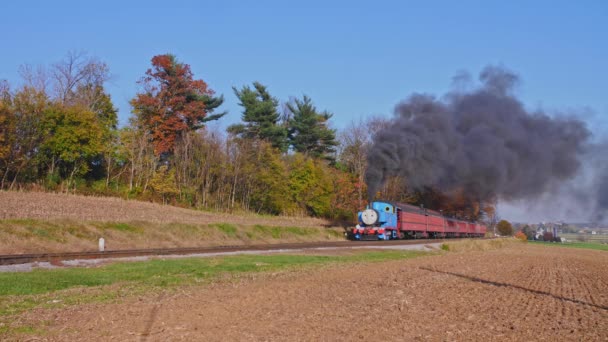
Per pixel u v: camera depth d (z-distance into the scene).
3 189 43.41
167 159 62.47
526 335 10.51
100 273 18.45
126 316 11.40
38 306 12.50
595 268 31.00
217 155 61.66
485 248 45.88
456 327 11.04
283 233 49.81
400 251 36.28
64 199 43.19
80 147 48.22
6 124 44.12
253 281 17.89
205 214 51.66
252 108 72.75
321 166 71.62
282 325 10.70
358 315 11.98
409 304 13.72
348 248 36.22
